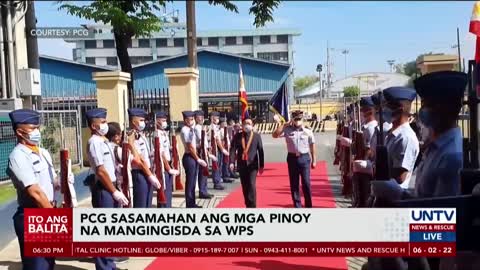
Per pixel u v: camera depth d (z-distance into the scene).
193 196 9.41
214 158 12.20
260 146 8.41
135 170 6.91
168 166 8.70
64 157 5.46
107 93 11.47
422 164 4.00
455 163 3.76
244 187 8.41
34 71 11.91
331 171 15.05
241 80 9.69
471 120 3.60
